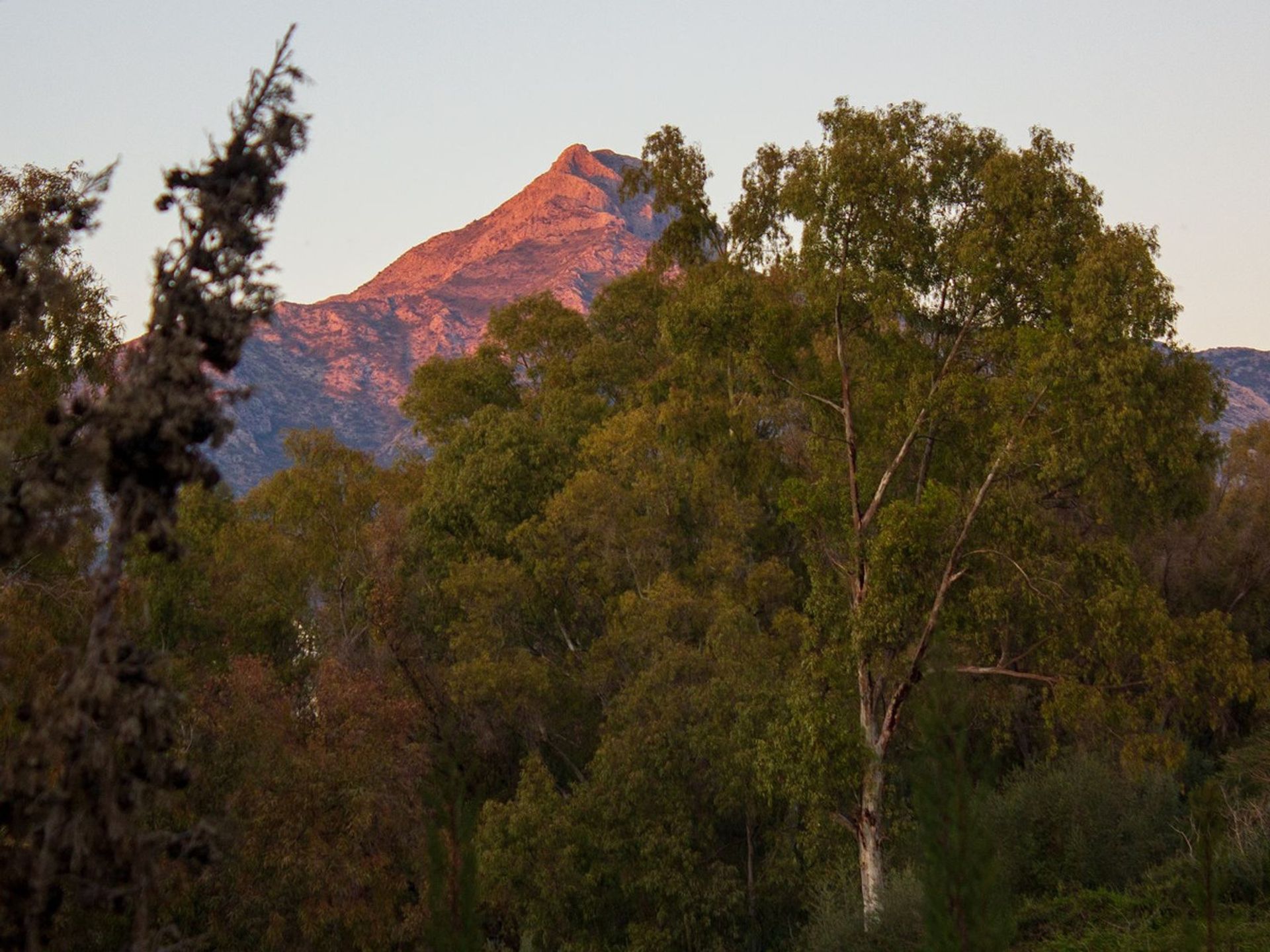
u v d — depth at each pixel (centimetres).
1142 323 3994
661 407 7225
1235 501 8075
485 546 8731
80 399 1655
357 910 4203
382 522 8731
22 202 3130
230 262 1683
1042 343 4181
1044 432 4169
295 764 4412
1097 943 3419
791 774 4569
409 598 8175
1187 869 3612
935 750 2389
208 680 4459
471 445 9344
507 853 5506
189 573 6994
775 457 6481
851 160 4550
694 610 6875
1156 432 4231
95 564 3434
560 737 7388
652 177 7556
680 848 5503
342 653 7550
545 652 8138
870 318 4844
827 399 4988
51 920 1598
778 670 6050
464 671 6888
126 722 1593
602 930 5681
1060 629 4388
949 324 4828
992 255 4434
